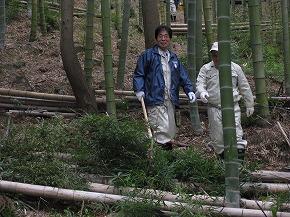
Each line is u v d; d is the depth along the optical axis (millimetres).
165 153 5168
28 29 10883
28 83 8016
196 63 7289
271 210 4289
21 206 4512
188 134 6895
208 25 8195
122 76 8203
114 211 4406
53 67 8914
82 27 11461
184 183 4887
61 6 6805
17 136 5320
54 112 7059
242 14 13445
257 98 6887
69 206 4602
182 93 7691
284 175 5176
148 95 5605
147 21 6895
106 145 5008
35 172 4727
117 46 10633
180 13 15906
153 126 5547
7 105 7090
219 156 5480
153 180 4723
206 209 4289
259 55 6805
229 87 4305
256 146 6297
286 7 8008
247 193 4910
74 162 5070
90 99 7062
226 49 4270
